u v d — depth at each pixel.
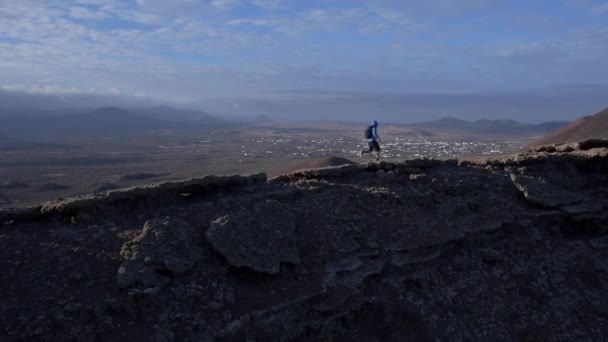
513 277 18.70
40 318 12.67
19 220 16.03
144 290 13.73
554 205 21.42
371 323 15.81
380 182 21.39
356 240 17.73
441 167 23.50
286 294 15.08
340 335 15.29
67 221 16.17
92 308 13.10
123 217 16.69
